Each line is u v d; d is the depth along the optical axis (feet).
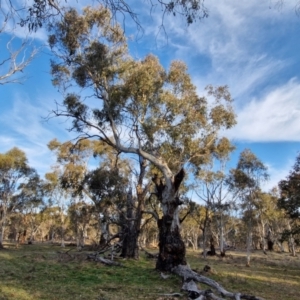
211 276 55.21
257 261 111.96
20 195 160.25
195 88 74.64
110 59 66.49
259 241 232.32
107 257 78.79
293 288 49.37
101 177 93.97
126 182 95.61
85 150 133.80
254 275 65.92
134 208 85.97
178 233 55.52
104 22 61.16
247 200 111.75
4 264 62.18
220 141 100.63
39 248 143.54
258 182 111.86
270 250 199.72
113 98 65.16
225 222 165.37
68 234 249.75
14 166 155.33
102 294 34.68
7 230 240.73
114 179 93.91
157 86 66.64
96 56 65.21
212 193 133.08
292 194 99.04
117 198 93.25
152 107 67.41
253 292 42.24
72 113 68.33
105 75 66.74
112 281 44.96
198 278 40.14
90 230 212.64
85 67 66.28
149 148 69.82
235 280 52.34
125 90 64.59
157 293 36.52
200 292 34.14
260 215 164.14
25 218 201.87
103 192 94.22
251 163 110.63
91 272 52.85
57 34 57.11
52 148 133.90
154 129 67.82
